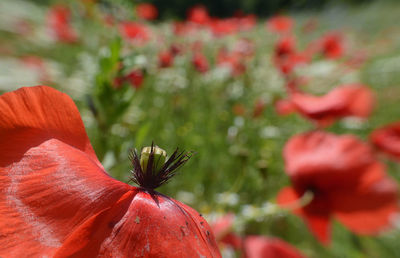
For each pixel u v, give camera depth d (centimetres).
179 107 77
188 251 25
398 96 127
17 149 24
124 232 24
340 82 135
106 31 72
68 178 25
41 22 144
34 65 77
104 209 24
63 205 23
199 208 56
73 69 89
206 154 65
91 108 40
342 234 63
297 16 326
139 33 64
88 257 22
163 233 25
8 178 23
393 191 45
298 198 46
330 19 297
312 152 46
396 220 49
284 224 60
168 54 75
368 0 333
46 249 22
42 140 25
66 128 27
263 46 140
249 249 45
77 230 23
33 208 23
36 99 25
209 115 82
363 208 45
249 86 96
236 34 137
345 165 45
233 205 55
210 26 114
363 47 202
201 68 85
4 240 21
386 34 224
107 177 27
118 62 40
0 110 24
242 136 70
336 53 119
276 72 105
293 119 96
